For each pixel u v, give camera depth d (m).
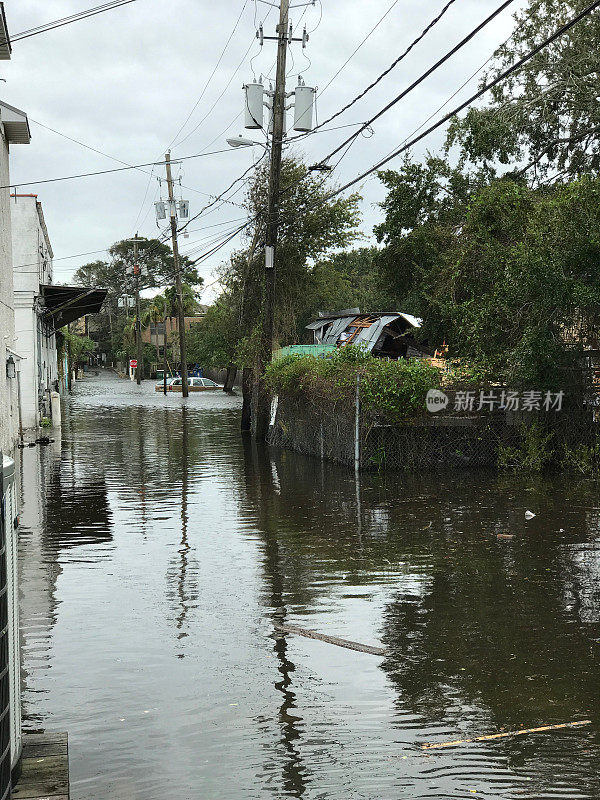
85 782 4.74
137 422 34.56
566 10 23.25
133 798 4.55
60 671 6.47
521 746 5.13
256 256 33.62
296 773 4.82
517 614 7.84
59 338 61.91
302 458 21.09
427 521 12.38
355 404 17.83
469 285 19.05
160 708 5.76
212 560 10.11
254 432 26.52
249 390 28.78
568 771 4.80
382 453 17.94
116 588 8.88
